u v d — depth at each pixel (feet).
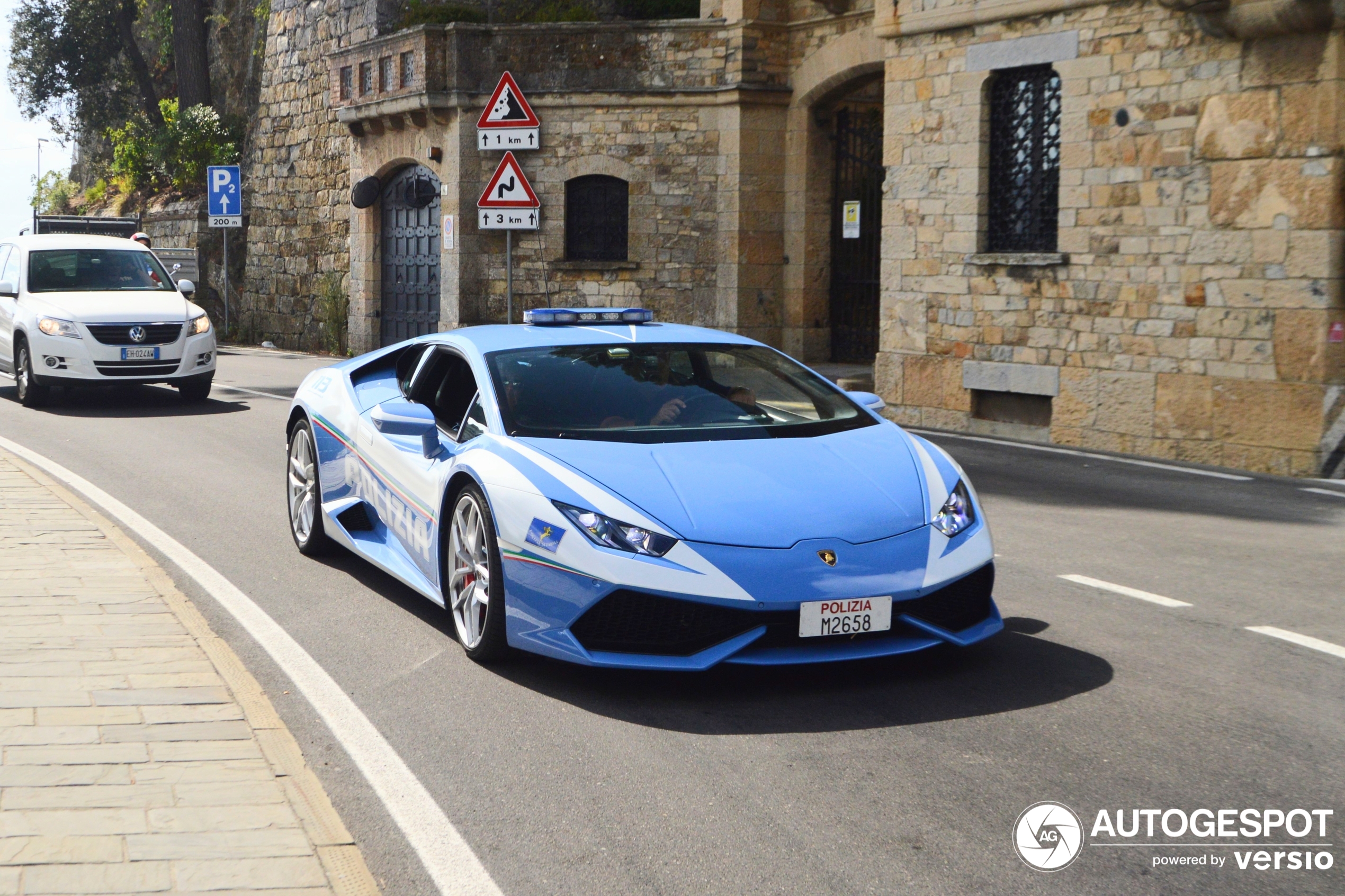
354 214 76.74
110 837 11.60
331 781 13.70
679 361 20.36
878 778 13.56
